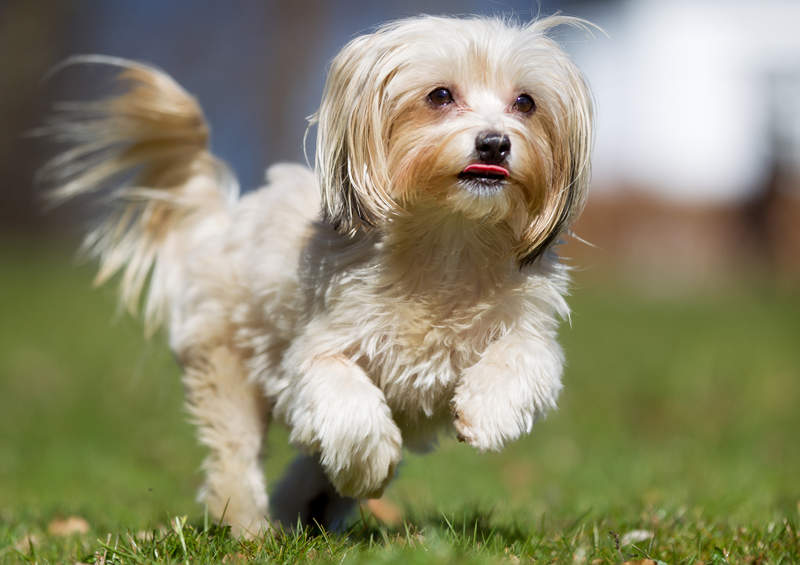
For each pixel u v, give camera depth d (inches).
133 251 345.1
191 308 311.3
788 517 274.8
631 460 470.3
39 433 556.4
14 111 1859.0
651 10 1347.2
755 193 1352.1
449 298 253.8
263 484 303.0
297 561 230.1
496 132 244.1
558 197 263.3
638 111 1359.5
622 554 244.4
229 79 1766.7
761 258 1353.3
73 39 1861.5
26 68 1855.3
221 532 258.2
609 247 1368.1
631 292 1219.9
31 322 956.0
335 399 242.2
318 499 306.2
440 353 255.0
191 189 338.0
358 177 256.2
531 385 246.1
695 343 854.5
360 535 277.3
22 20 1856.5
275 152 1722.4
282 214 288.2
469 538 249.3
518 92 259.6
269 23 1743.4
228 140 1758.1
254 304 290.2
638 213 1364.4
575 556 241.0
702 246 1357.0
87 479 433.4
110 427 575.8
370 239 259.6
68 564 240.5
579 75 269.6
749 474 417.7
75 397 658.2
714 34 1339.8
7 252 1583.4
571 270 279.0
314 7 1726.1
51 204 364.8
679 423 599.2
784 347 836.6
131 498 381.1
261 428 306.2
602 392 667.4
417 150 250.4
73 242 1758.1
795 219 1349.7
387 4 1657.2
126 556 235.1
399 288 253.6
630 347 834.8
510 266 258.8
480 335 257.0
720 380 695.1
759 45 1333.7
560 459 493.0
